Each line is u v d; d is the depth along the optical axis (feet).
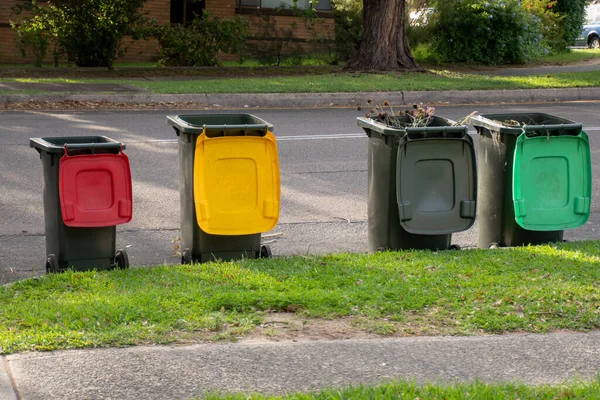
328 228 27.02
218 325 16.26
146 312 16.83
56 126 42.70
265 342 15.64
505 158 22.59
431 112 22.77
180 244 24.58
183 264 21.42
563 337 16.07
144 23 75.31
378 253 21.94
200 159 20.93
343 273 20.20
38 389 13.33
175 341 15.58
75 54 73.05
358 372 14.28
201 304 17.43
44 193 21.07
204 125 20.79
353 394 13.00
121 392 13.34
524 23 82.17
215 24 76.18
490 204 23.21
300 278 19.70
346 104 54.85
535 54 84.74
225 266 20.76
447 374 14.25
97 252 20.93
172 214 27.99
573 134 22.47
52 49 80.74
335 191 31.37
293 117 48.24
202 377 13.96
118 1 70.23
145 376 13.93
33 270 22.30
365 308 17.46
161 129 42.63
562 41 95.71
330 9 89.56
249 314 17.15
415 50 84.94
